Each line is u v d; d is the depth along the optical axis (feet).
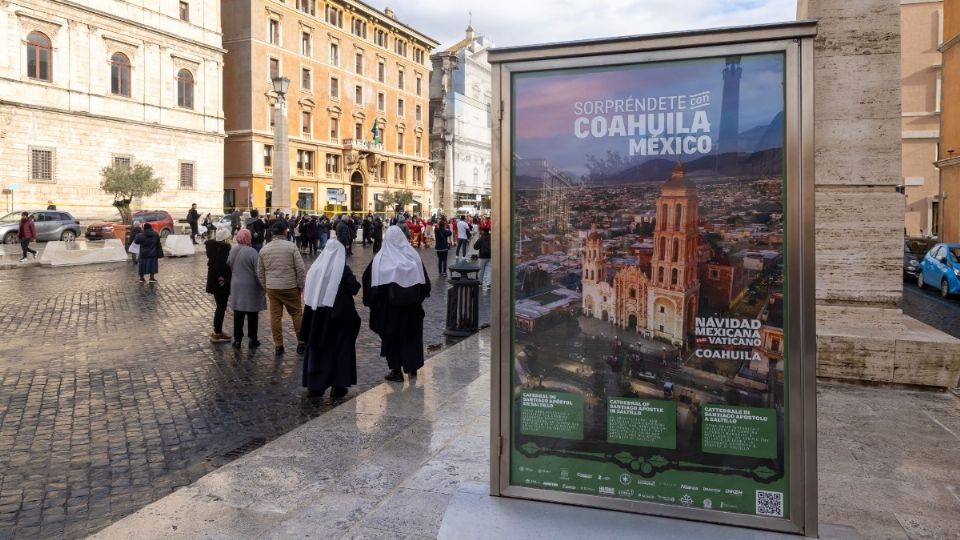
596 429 9.11
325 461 14.34
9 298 43.78
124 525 11.41
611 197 8.94
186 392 21.90
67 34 118.42
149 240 54.08
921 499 11.66
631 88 8.79
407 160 224.94
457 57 271.69
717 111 8.49
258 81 161.79
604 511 9.02
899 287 20.34
